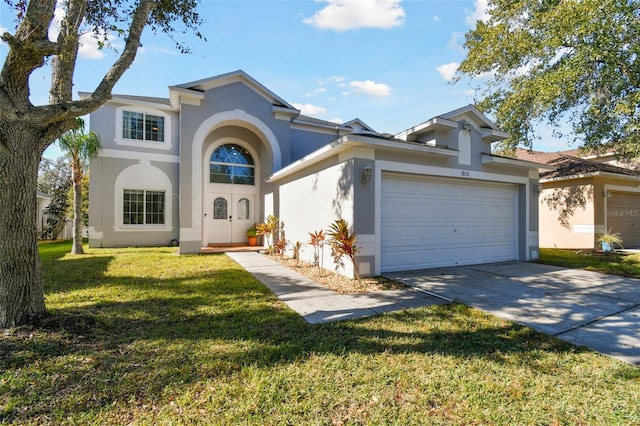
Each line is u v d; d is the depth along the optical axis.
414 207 8.23
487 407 2.47
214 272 7.77
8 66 3.37
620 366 3.12
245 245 13.92
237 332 3.91
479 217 9.39
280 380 2.81
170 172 14.34
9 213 3.59
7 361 2.98
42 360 3.05
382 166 7.43
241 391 2.64
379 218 7.39
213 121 12.05
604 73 9.41
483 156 9.08
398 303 5.27
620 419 2.34
